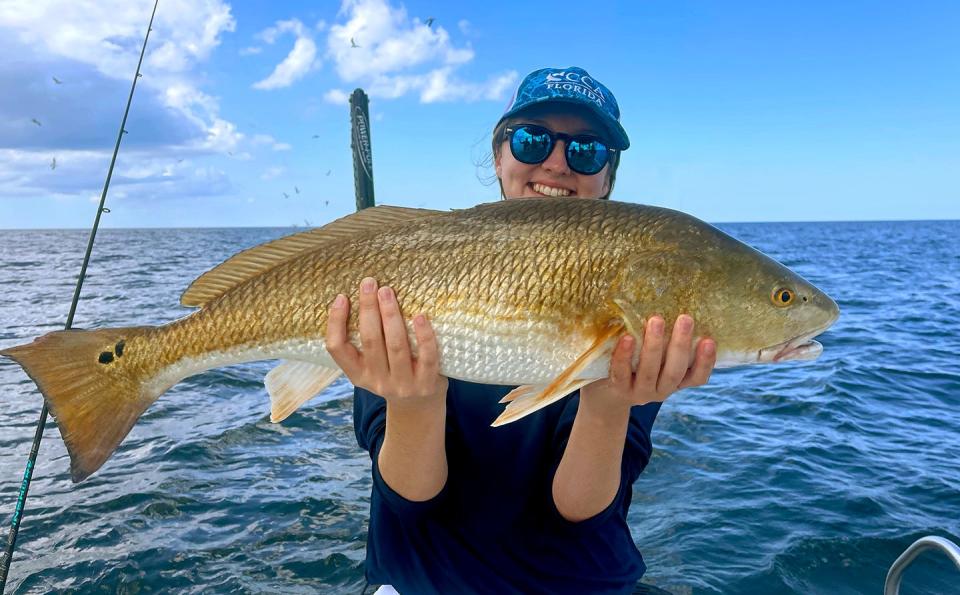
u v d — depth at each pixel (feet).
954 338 11.29
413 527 2.17
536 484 2.25
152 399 2.24
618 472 2.14
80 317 13.42
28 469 2.93
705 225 2.15
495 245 2.04
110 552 4.11
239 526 4.43
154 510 4.65
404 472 2.08
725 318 2.06
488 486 2.20
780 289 2.09
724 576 3.77
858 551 4.00
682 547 4.08
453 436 2.32
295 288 2.12
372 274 2.05
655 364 1.93
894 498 4.67
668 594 2.77
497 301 2.02
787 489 4.83
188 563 3.99
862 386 7.88
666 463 5.41
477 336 2.02
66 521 4.49
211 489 4.99
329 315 1.98
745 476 5.08
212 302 2.21
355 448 5.89
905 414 6.79
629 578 2.20
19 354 2.14
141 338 2.21
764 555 3.97
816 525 4.29
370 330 1.92
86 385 2.19
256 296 2.16
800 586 3.68
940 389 7.80
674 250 2.05
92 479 5.19
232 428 6.40
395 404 2.00
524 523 2.17
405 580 2.16
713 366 2.08
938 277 24.00
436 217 2.12
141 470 5.37
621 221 2.09
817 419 6.57
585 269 2.02
